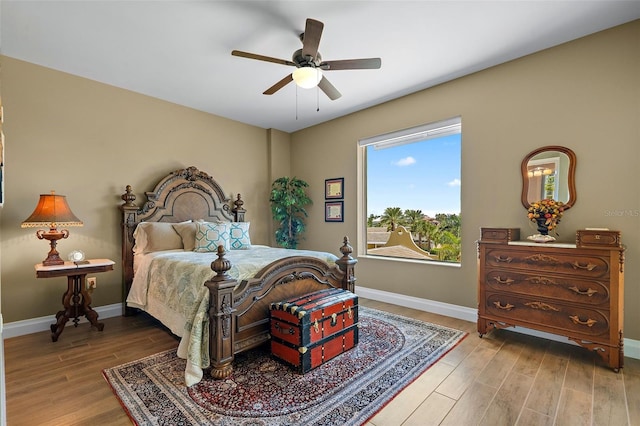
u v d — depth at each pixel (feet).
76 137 10.88
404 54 9.53
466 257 11.09
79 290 9.78
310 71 7.70
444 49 9.28
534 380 6.97
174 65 10.19
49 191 10.33
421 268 12.29
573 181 8.87
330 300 8.13
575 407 5.99
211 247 11.52
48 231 10.03
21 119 9.82
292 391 6.52
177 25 8.07
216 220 14.48
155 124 12.87
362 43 8.89
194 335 6.93
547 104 9.34
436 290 11.85
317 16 7.69
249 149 16.43
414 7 7.38
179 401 6.19
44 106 10.24
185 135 13.82
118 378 7.05
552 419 5.65
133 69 10.47
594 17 7.82
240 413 5.82
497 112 10.32
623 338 7.81
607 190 8.38
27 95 9.93
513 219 10.03
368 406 6.04
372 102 13.46
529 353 8.31
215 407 5.99
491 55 9.66
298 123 16.40
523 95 9.78
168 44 8.96
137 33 8.41
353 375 7.17
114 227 11.73
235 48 9.18
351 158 14.83
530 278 8.51
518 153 9.91
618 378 7.02
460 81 11.16
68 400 6.24
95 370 7.44
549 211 8.77
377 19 7.82
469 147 10.98
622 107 8.16
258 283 7.88
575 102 8.87
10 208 9.62
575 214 8.84
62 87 10.59
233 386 6.71
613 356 7.30
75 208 10.85
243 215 15.52
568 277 7.91
